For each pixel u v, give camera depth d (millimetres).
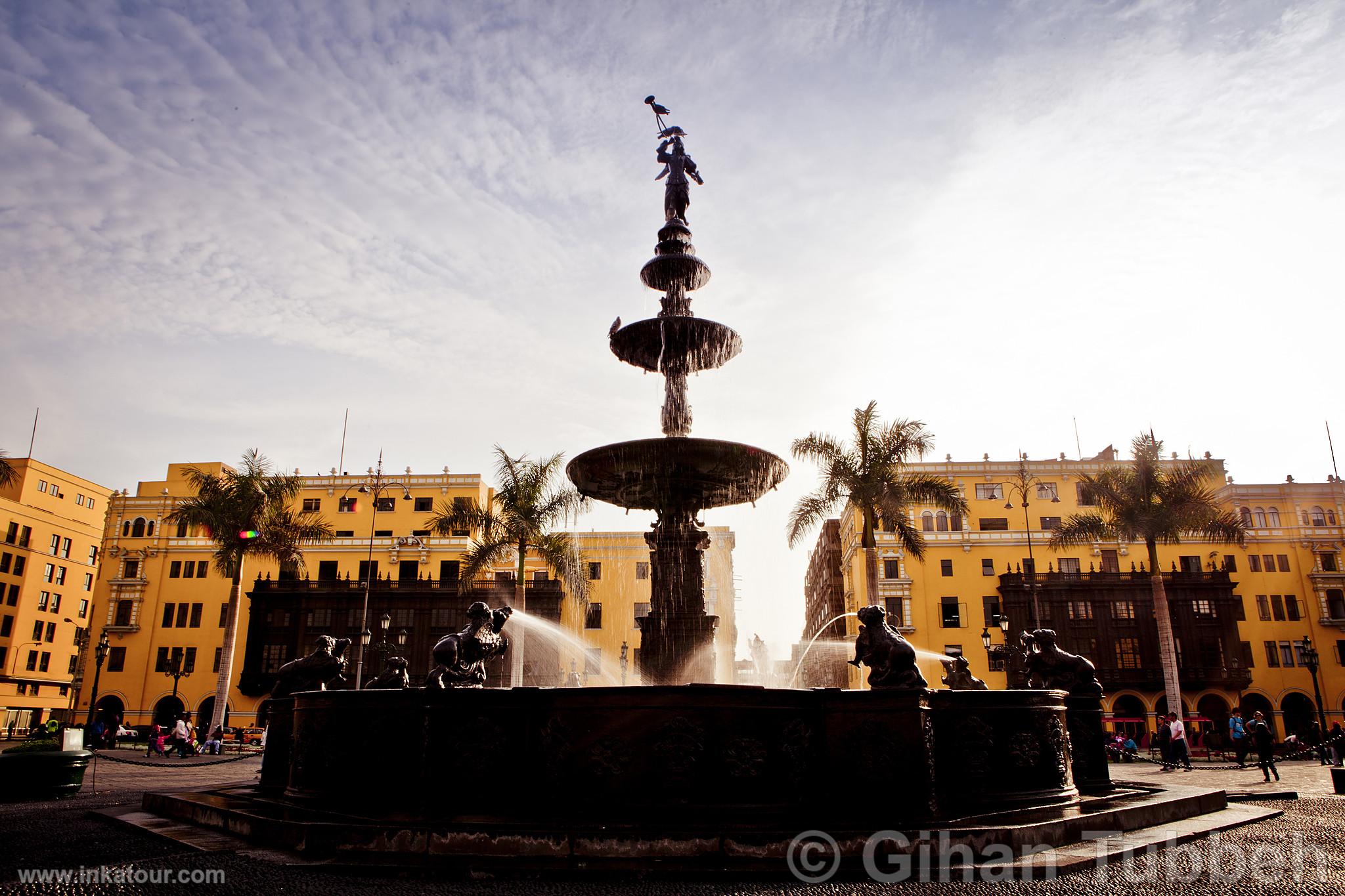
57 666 64625
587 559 50906
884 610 8430
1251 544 54844
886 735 7656
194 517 35688
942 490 26203
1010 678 34531
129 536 58500
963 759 8125
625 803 7211
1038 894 6156
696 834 6883
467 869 6703
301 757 8414
